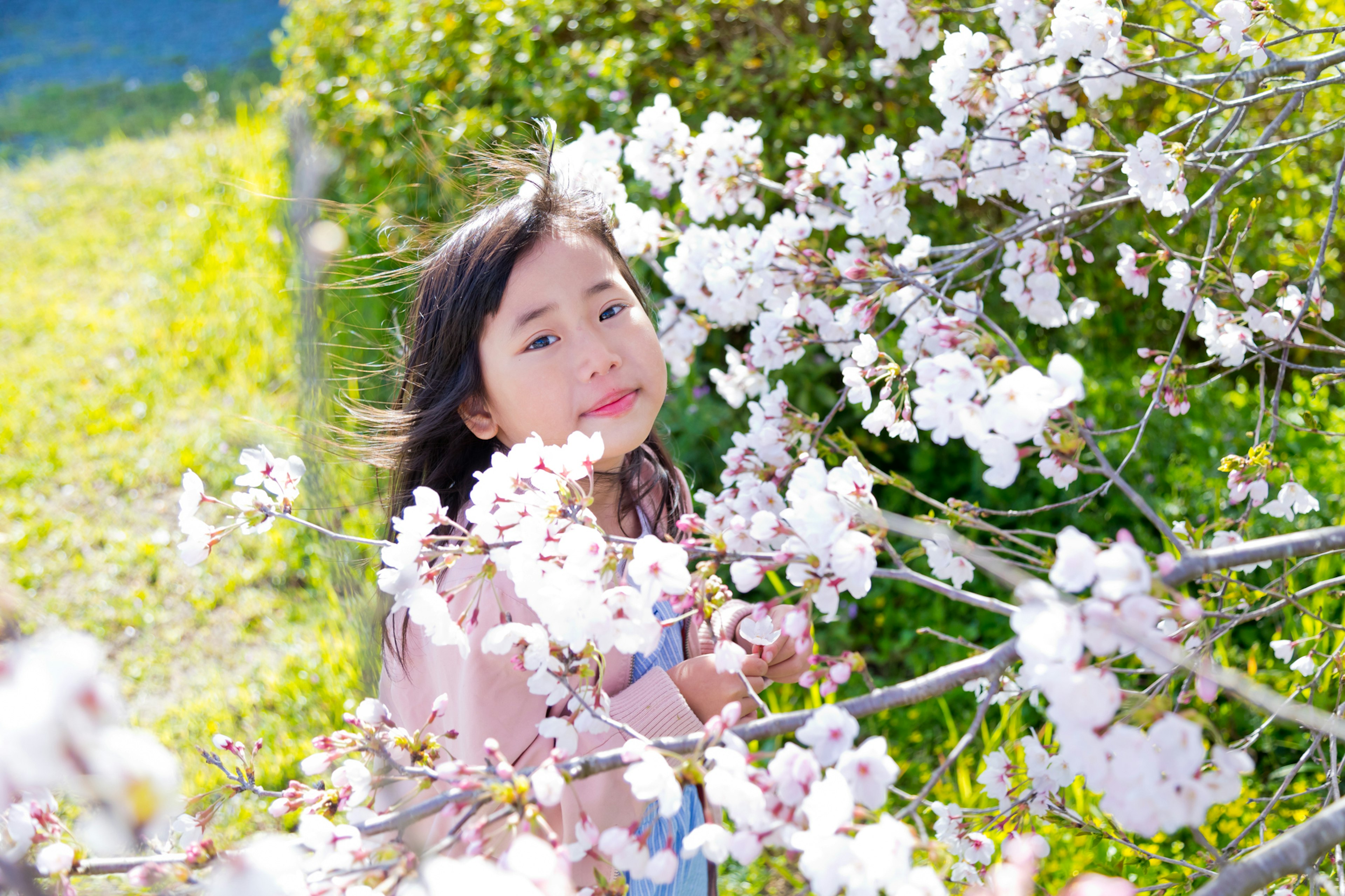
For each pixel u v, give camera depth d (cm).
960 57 188
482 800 104
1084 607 86
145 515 439
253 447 424
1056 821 167
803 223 201
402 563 122
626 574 135
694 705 147
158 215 727
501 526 123
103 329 586
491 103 419
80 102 1088
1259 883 85
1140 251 368
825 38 402
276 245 556
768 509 154
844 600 323
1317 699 241
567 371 161
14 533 430
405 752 130
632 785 121
